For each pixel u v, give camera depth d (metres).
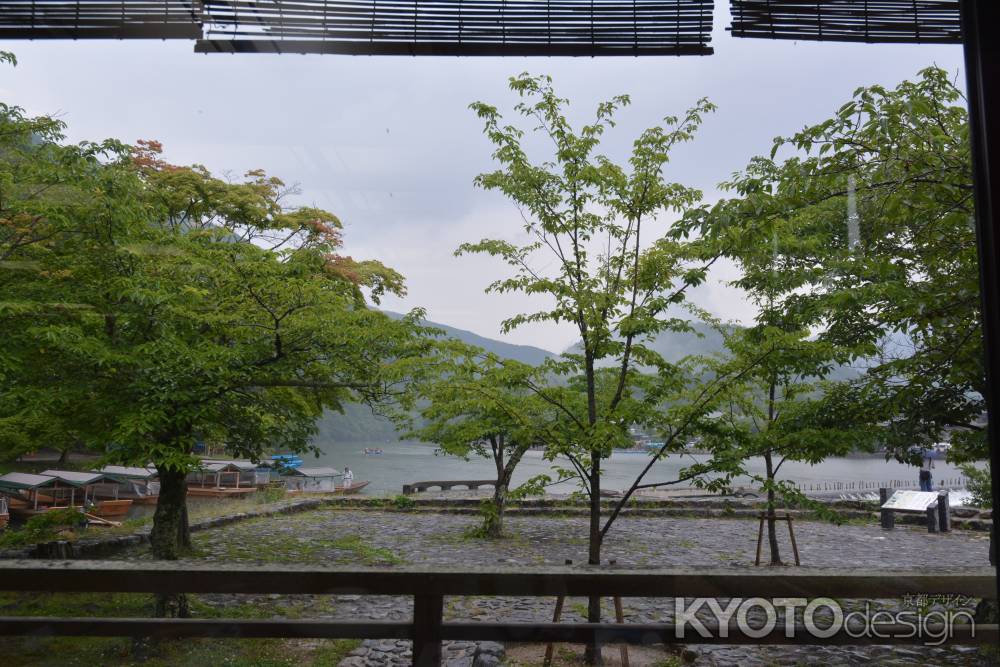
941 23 2.56
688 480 3.82
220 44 2.66
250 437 4.06
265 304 4.00
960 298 2.56
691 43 2.64
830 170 2.70
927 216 2.57
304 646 2.56
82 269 4.00
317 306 3.97
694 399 3.83
